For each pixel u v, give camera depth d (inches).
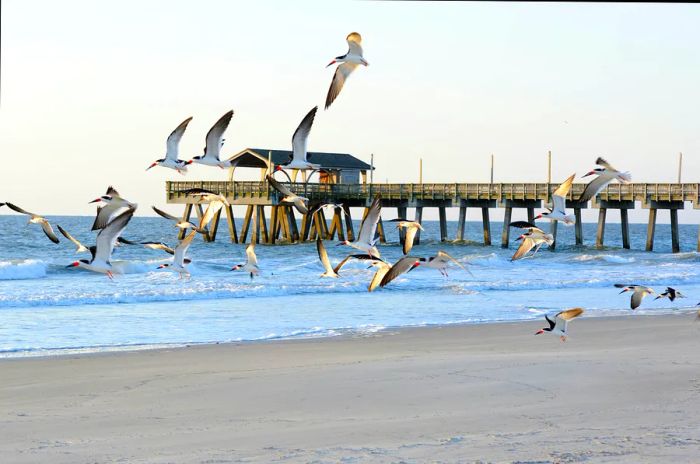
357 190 2780.5
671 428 475.8
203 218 758.5
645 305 1268.5
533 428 483.5
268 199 2704.2
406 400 572.4
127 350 806.5
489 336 908.6
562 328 636.1
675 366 694.5
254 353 788.0
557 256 2389.3
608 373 663.1
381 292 1430.9
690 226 7864.2
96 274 1738.4
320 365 717.9
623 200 2501.2
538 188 2527.1
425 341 871.7
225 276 1731.1
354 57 506.0
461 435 467.5
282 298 1339.8
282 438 467.5
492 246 2731.3
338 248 2657.5
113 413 541.3
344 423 505.7
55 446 456.4
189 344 850.1
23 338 895.7
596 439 446.9
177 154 701.9
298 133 649.6
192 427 500.1
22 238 3341.5
